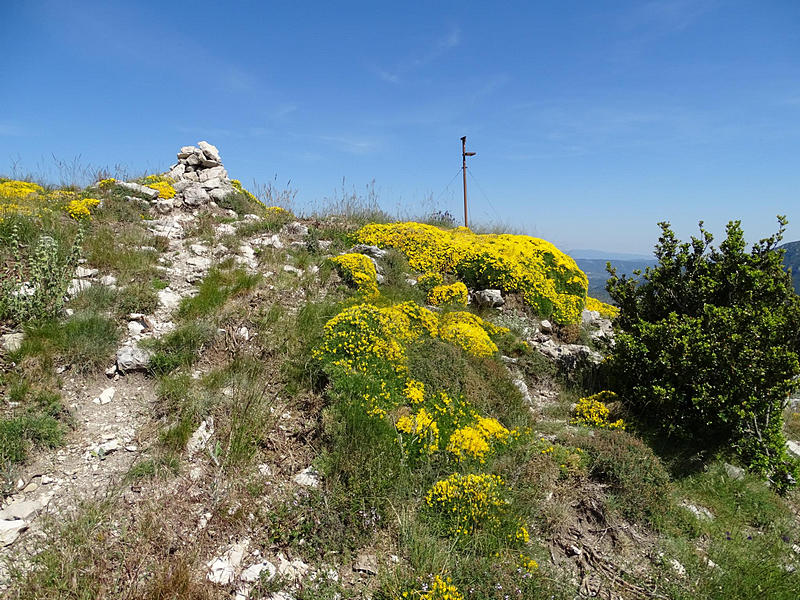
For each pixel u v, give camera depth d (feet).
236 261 29.22
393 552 14.43
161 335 21.65
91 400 18.17
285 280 27.81
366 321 22.36
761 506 19.45
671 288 27.07
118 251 27.17
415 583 13.14
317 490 15.64
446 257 35.50
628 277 28.81
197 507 14.64
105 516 13.70
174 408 18.01
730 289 25.39
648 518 17.42
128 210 34.09
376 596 13.05
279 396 19.56
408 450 17.58
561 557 15.65
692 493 19.48
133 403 18.42
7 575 11.89
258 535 14.28
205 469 15.99
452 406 20.31
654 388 22.45
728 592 14.79
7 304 20.15
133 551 12.85
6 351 18.43
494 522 15.33
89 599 11.48
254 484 15.62
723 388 21.88
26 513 13.43
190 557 12.94
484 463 18.03
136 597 11.62
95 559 12.45
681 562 15.85
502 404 22.15
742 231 25.91
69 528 13.08
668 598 14.48
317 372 20.33
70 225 28.89
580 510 17.49
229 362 20.84
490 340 26.86
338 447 16.90
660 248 28.17
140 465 15.55
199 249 30.58
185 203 39.22
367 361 20.63
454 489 15.92
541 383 27.04
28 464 15.08
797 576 15.64
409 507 15.78
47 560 12.11
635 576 15.19
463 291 32.65
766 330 22.20
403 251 35.68
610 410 23.82
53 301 21.09
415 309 26.05
